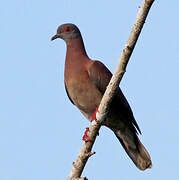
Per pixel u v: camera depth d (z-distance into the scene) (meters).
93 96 12.00
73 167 10.28
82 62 12.19
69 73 12.19
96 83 11.91
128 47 8.90
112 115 12.27
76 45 12.57
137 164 12.71
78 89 12.04
